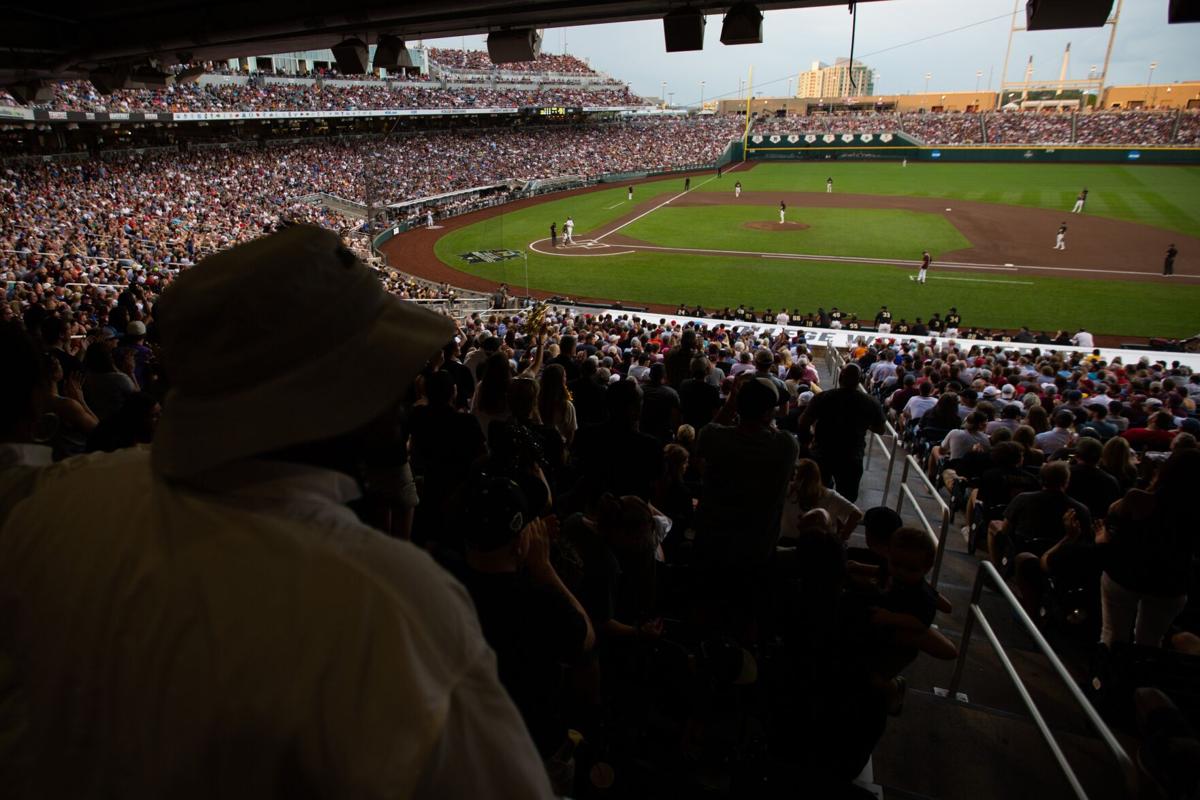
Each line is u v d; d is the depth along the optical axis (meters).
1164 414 10.06
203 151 53.75
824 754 3.21
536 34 9.98
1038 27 7.63
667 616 4.91
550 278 36.22
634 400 5.07
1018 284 32.59
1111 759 4.09
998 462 7.48
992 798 3.82
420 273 37.56
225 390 1.03
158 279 22.52
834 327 25.88
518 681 2.57
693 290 33.44
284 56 66.56
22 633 1.10
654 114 105.38
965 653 4.70
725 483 4.27
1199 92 106.81
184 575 0.94
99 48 11.46
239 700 0.85
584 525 3.87
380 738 0.82
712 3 8.79
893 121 94.38
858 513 5.61
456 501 3.36
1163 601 4.91
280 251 1.05
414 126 74.81
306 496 1.07
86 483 1.20
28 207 34.94
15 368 1.75
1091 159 77.12
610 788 2.93
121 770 0.95
